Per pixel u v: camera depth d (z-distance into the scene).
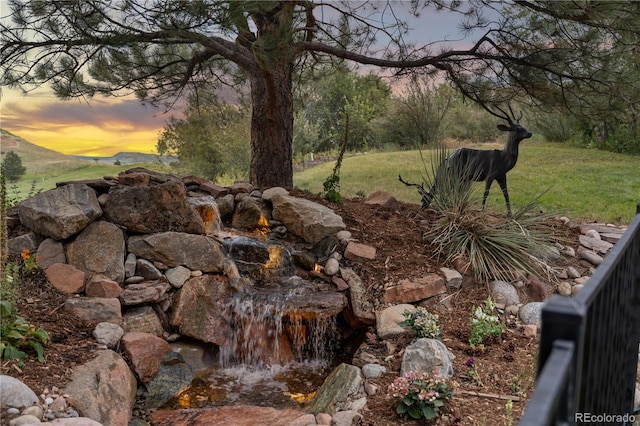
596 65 6.61
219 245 5.52
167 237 5.23
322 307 4.95
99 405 3.45
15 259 4.96
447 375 3.96
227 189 6.73
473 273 5.49
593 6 5.93
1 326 3.64
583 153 14.30
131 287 4.90
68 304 4.50
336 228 5.89
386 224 6.32
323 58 9.63
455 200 6.16
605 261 1.69
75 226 5.11
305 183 12.73
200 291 5.05
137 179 5.93
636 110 6.74
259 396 4.27
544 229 6.48
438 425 3.42
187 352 4.70
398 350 4.50
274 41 5.65
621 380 2.29
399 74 7.95
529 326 4.79
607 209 8.82
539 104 7.53
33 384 3.41
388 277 5.39
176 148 17.28
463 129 18.67
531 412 0.84
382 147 19.27
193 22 5.18
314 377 4.66
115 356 4.01
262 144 7.90
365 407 3.71
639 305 2.56
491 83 7.37
